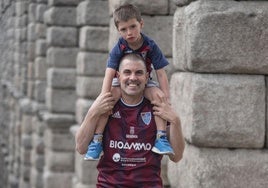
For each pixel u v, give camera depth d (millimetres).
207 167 7242
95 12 14008
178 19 7895
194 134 7230
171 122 6191
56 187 18000
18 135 29297
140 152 6234
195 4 7301
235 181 7258
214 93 7195
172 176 8312
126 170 6254
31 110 25297
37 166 22703
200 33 7168
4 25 20500
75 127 15016
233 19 7141
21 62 28188
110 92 6227
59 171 18047
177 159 6367
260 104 7207
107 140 6270
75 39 17875
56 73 17906
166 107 6191
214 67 7195
